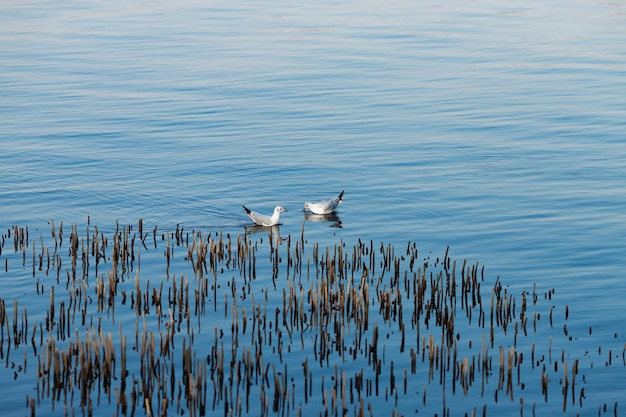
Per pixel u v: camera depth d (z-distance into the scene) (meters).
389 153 44.38
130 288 28.03
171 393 21.23
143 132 48.72
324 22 86.25
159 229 34.12
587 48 72.62
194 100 56.19
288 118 51.66
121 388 21.55
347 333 24.62
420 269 29.06
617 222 34.31
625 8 93.44
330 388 21.89
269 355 23.41
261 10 94.38
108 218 35.41
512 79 61.62
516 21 86.12
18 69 66.25
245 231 33.94
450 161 42.97
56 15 92.12
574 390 21.91
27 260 30.31
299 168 42.03
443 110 53.25
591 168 41.59
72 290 27.69
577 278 28.92
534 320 25.11
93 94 58.00
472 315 26.03
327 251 28.44
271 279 28.69
